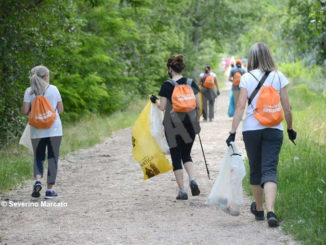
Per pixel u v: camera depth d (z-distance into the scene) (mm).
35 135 8633
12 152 13945
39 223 6992
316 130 14133
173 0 32188
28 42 15086
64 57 17984
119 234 6273
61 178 10430
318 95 27938
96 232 6406
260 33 26609
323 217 6105
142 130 8328
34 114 8531
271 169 6309
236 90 20703
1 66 14898
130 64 29266
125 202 8156
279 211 6758
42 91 8602
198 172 10531
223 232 6215
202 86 21344
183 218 7043
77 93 21219
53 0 15711
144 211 7516
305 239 5605
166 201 8141
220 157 12305
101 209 7723
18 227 6812
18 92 15406
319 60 26625
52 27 15938
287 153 10773
